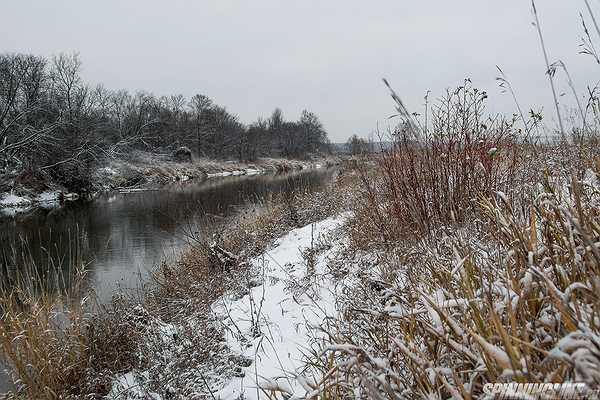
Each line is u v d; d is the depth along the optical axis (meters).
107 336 4.74
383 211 5.21
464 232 2.97
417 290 2.09
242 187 27.06
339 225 7.51
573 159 3.01
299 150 70.12
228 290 6.24
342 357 2.51
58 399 3.88
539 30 1.89
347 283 4.53
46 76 34.50
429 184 4.18
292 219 10.65
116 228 15.15
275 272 6.58
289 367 3.47
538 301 1.62
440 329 1.66
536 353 1.45
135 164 40.16
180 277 7.41
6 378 4.30
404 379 1.75
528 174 3.58
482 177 3.95
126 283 8.31
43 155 27.98
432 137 4.41
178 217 16.02
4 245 12.95
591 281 1.35
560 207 1.78
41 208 22.67
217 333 4.43
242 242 9.02
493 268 1.97
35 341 4.29
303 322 4.23
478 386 1.54
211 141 60.06
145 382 3.86
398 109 2.32
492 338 1.45
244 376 3.58
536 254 1.81
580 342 1.05
